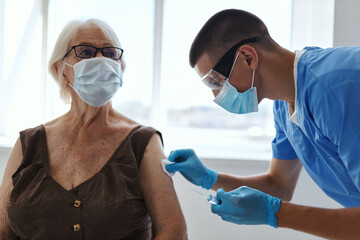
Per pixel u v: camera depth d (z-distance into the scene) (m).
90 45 1.28
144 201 1.25
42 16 2.40
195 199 2.05
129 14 2.43
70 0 2.42
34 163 1.26
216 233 2.06
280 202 1.08
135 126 1.38
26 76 2.41
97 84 1.24
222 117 2.52
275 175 1.52
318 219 0.99
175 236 1.13
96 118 1.33
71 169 1.25
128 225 1.18
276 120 1.46
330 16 2.06
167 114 2.52
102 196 1.17
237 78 1.17
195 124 2.53
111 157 1.26
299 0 2.40
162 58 2.44
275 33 2.44
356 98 0.90
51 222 1.16
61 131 1.34
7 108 2.38
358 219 0.92
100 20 1.33
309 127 1.10
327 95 0.96
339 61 0.98
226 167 2.08
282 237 2.06
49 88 2.45
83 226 1.15
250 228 2.06
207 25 1.20
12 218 1.19
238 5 2.43
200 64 1.22
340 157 1.00
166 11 2.43
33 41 2.40
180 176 2.05
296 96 1.10
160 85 2.43
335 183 1.18
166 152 2.21
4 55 2.36
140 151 1.29
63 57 1.30
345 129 0.92
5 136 2.38
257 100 1.20
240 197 1.13
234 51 1.14
